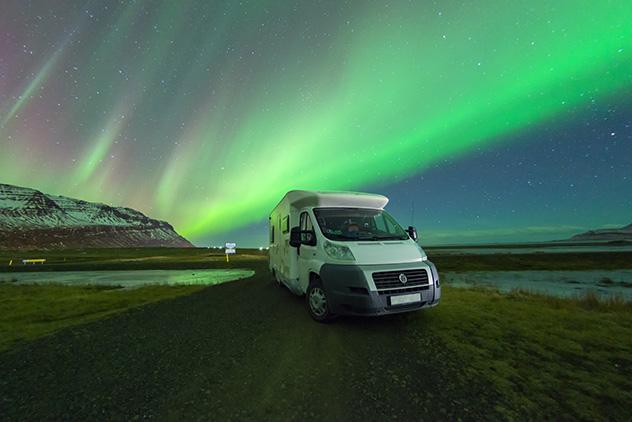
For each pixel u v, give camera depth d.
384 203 8.23
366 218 7.50
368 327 6.29
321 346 5.26
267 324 6.77
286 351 5.07
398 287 5.75
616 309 8.82
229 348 5.30
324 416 3.22
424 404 3.42
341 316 7.09
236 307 8.83
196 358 4.88
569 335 5.68
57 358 5.01
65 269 38.97
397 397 3.58
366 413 3.26
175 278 22.28
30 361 4.90
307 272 7.09
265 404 3.47
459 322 6.57
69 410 3.43
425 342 5.38
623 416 3.18
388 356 4.79
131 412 3.36
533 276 28.72
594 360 4.58
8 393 3.85
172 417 3.25
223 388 3.86
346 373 4.21
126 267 38.78
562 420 3.12
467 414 3.22
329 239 6.53
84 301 11.04
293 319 7.10
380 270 5.75
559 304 8.93
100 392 3.83
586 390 3.69
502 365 4.41
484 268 38.00
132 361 4.82
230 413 3.30
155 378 4.19
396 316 7.06
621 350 4.98
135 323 7.23
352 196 7.75
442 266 39.44
